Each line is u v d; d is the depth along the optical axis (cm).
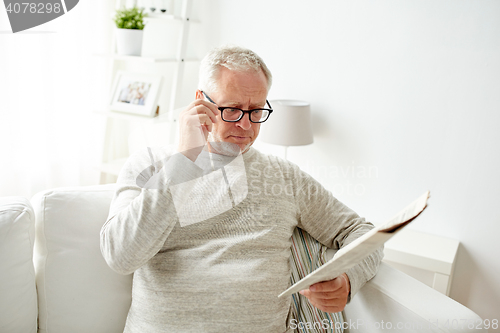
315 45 196
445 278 157
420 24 171
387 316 106
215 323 99
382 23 179
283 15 201
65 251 111
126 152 258
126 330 105
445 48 168
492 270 173
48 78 200
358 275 106
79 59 215
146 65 244
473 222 174
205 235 109
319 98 201
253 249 109
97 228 116
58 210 114
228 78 105
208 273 103
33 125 200
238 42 216
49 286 109
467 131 169
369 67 185
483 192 170
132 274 117
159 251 107
